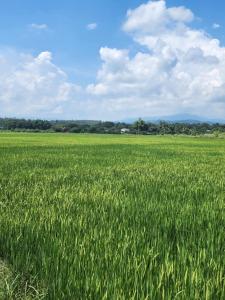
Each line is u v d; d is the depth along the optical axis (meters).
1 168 18.59
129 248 6.03
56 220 7.81
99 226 7.37
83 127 177.88
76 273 5.21
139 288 4.75
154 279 5.00
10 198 10.74
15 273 5.47
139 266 5.20
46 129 184.00
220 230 7.05
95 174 16.39
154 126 177.00
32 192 11.56
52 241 6.39
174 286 4.77
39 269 5.43
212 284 4.79
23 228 7.30
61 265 5.43
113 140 75.38
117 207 9.14
